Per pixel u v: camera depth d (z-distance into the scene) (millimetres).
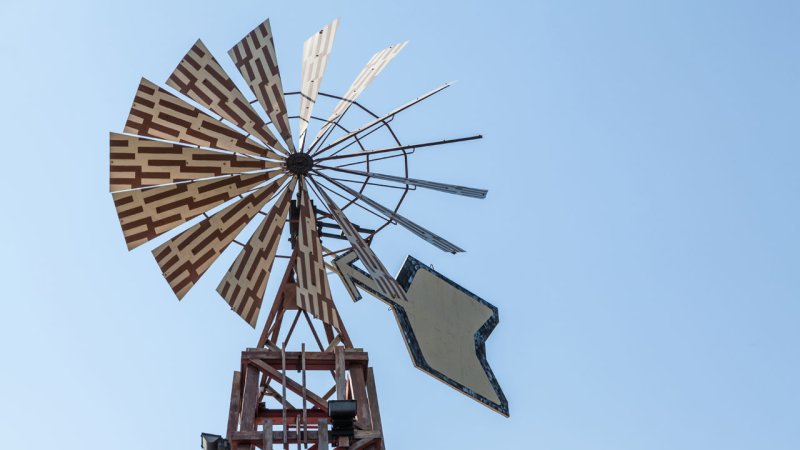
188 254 15195
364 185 17062
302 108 16938
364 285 15781
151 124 15367
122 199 15203
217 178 15695
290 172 16156
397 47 17391
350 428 13977
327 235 16438
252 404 14484
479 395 16281
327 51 17453
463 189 16641
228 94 15734
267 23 16547
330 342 16281
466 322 16984
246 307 14805
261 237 15438
